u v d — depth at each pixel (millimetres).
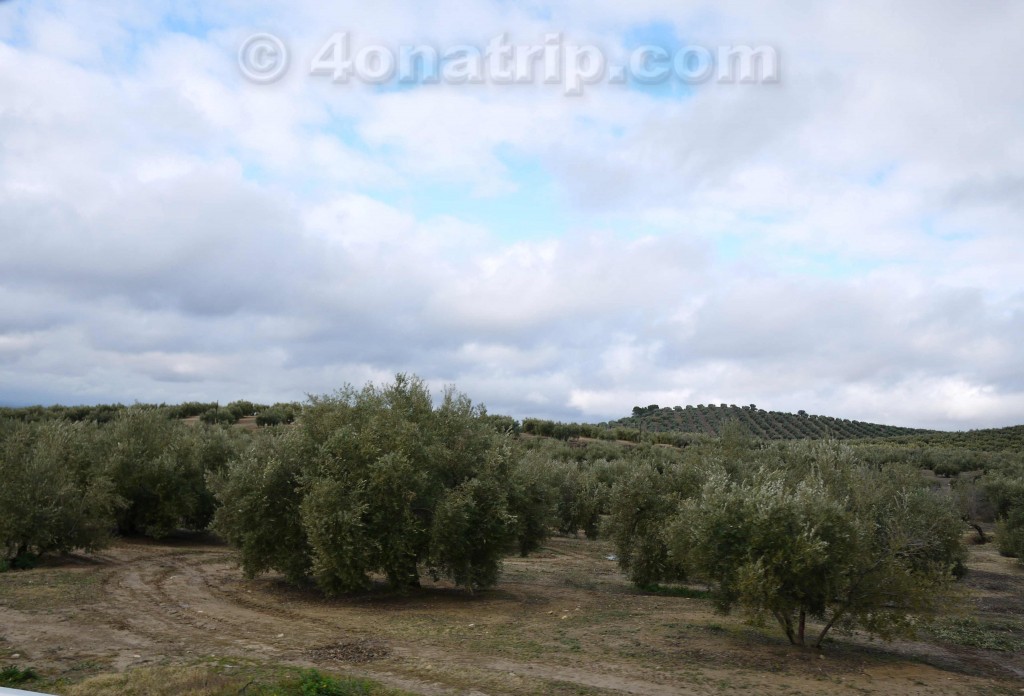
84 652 9359
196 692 7664
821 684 9102
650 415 118688
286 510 15516
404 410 16500
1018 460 52094
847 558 10422
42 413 55531
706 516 11391
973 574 21922
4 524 16328
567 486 30906
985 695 9000
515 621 12789
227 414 60312
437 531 14664
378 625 12062
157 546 22812
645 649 10695
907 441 83625
